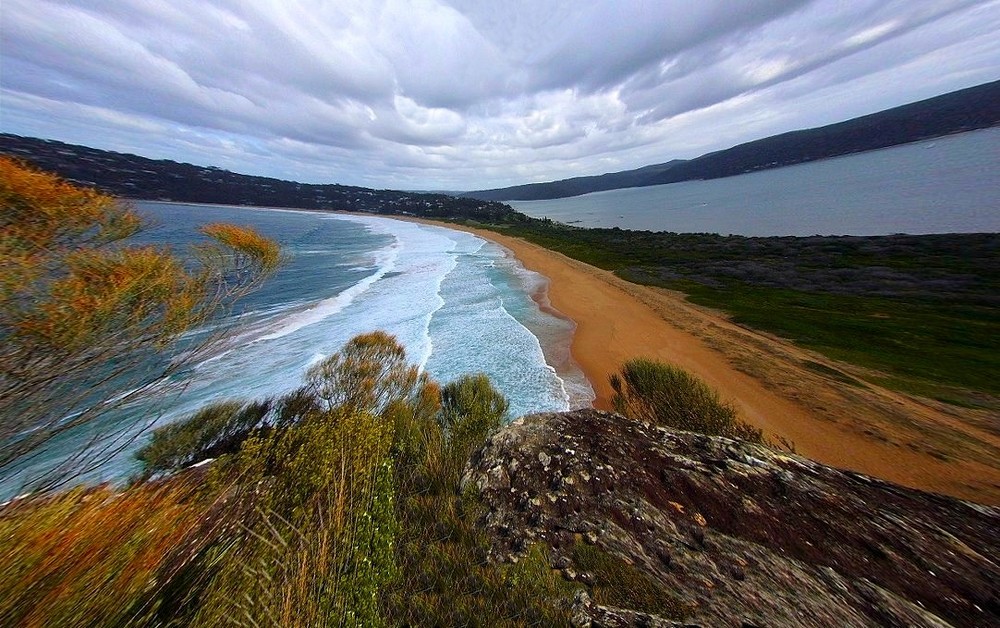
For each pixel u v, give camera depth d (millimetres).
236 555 3107
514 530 4867
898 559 4551
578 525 4965
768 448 6895
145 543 2959
